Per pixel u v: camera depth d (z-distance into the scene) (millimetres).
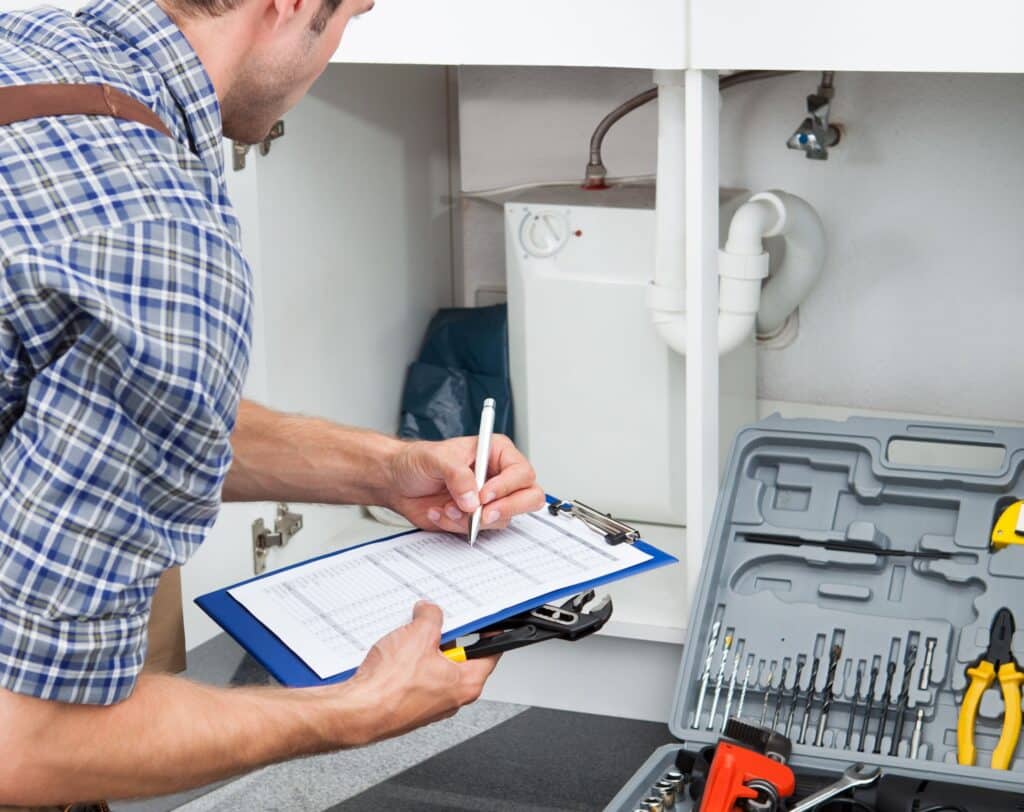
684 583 1816
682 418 1876
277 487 1286
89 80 814
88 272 750
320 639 1087
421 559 1212
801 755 1378
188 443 796
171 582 1553
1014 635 1425
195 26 878
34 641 774
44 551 765
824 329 2105
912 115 1963
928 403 2084
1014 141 1924
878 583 1526
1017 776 1302
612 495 1956
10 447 777
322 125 1899
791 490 1595
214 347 790
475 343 2150
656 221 1739
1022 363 2014
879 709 1453
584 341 1897
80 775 831
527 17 1493
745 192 1969
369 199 2053
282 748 939
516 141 2172
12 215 749
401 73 2109
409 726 1025
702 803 1284
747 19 1411
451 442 1264
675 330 1737
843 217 2043
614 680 1812
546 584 1143
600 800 1632
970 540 1488
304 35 912
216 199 866
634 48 1465
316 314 1934
